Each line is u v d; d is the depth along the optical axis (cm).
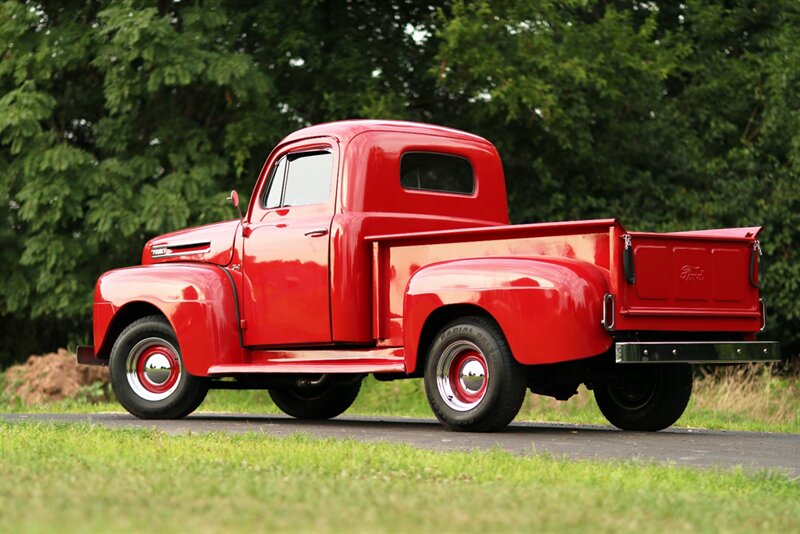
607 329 1088
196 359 1343
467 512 586
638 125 2872
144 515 554
